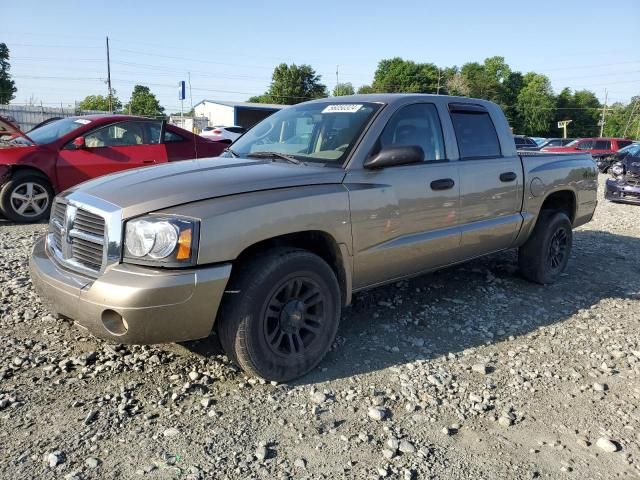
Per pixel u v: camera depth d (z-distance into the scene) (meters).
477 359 3.96
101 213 3.10
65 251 3.37
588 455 2.89
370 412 3.12
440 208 4.32
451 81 93.25
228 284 3.21
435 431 3.03
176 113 67.00
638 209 12.58
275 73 91.69
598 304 5.36
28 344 3.78
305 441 2.86
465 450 2.87
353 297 5.07
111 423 2.91
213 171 3.57
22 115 28.89
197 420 2.98
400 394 3.39
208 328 3.12
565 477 2.70
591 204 6.33
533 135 103.00
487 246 4.98
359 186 3.75
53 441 2.74
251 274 3.19
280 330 3.38
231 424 2.96
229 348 3.27
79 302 3.02
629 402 3.46
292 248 3.42
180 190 3.18
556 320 4.85
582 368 3.92
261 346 3.27
